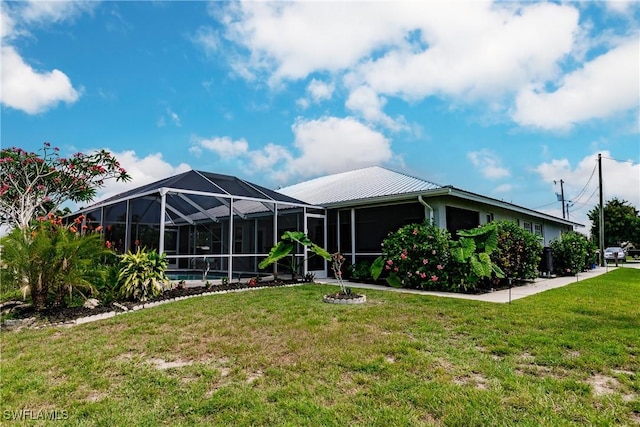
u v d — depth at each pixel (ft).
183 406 9.93
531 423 8.83
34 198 41.52
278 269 39.68
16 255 20.95
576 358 12.94
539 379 11.29
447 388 10.66
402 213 37.45
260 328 17.44
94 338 16.33
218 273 37.29
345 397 10.27
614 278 43.11
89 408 9.91
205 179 35.45
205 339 15.89
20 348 15.28
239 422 9.07
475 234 30.76
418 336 15.92
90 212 40.06
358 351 13.84
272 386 11.08
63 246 21.72
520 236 35.96
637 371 11.98
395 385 10.93
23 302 22.70
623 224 114.01
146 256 26.08
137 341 15.78
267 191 39.96
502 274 29.60
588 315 19.84
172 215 43.73
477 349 14.17
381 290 29.99
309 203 43.47
